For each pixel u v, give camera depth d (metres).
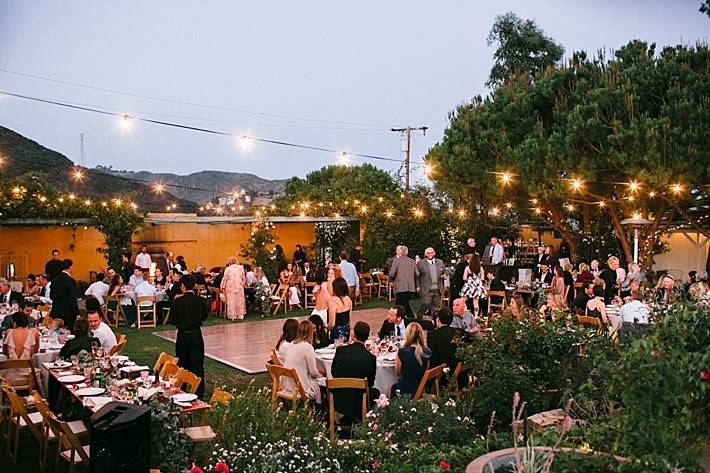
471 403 7.25
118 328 15.63
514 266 22.86
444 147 21.30
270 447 5.48
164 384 6.97
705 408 4.87
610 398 6.21
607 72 18.38
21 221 19.20
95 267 22.84
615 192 19.25
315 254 25.95
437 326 8.73
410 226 22.94
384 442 6.10
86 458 6.04
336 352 7.91
